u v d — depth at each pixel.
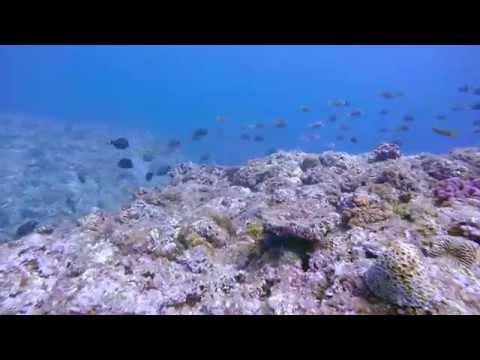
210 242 5.48
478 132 13.98
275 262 4.27
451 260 3.75
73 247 5.02
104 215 6.78
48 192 14.59
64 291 3.74
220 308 3.47
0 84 79.50
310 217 4.77
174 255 4.90
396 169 6.21
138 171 18.83
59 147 21.03
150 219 6.33
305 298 3.52
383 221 4.71
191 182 10.35
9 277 4.24
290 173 9.25
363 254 3.98
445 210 4.91
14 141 20.78
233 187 9.34
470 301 3.12
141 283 4.06
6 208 12.85
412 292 3.06
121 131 30.95
